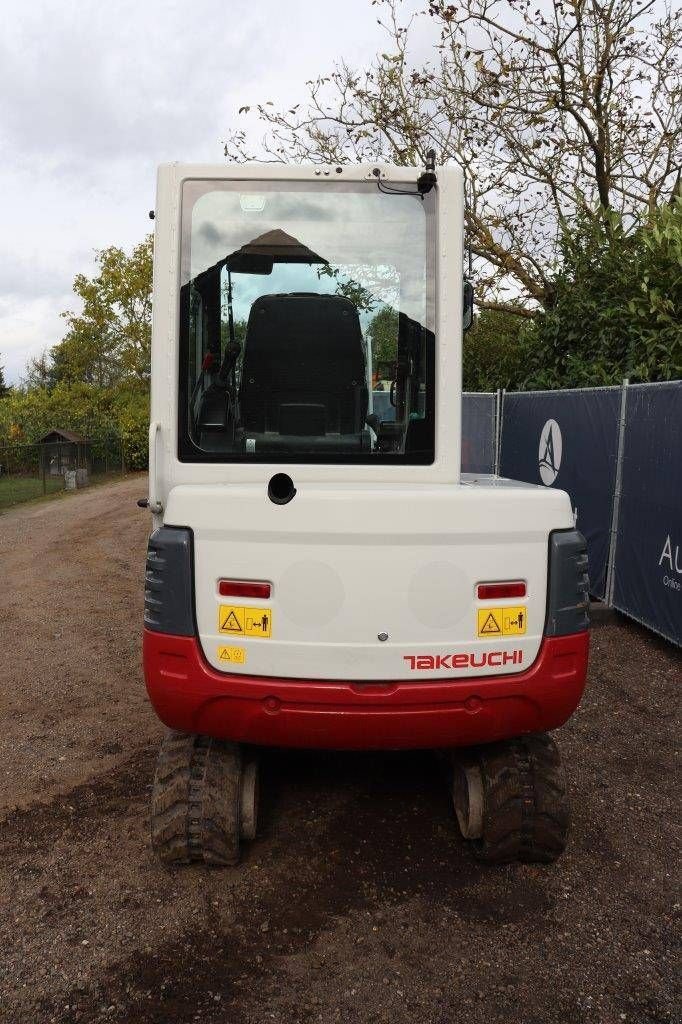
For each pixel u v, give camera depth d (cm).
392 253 345
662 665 612
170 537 294
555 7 1169
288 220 343
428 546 289
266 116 1320
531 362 1177
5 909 313
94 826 378
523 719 304
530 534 296
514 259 1305
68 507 1867
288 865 342
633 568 691
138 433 3086
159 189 340
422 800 401
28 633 752
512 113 1245
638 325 882
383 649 292
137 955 285
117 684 597
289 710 295
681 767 442
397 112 1305
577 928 301
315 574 290
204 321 343
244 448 344
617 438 728
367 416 345
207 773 329
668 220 884
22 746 479
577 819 384
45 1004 261
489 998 265
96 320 3819
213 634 296
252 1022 254
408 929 300
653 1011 260
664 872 339
